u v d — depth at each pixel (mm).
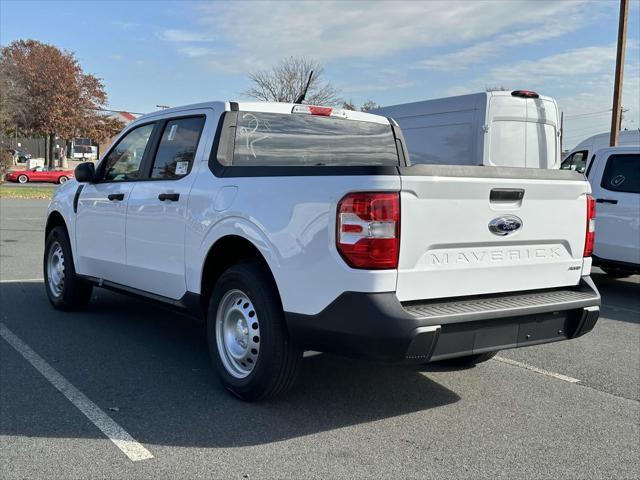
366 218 3562
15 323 6426
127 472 3355
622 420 4301
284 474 3373
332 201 3691
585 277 4539
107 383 4711
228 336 4492
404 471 3449
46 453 3557
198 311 4832
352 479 3340
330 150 5527
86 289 6805
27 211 21188
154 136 5559
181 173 5062
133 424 3973
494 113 10523
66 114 52094
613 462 3643
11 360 5211
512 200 4059
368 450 3697
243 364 4387
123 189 5684
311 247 3785
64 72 51250
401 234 3598
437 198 3719
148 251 5312
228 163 4793
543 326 4160
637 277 11000
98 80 53969
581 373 5359
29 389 4543
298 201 3896
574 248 4441
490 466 3543
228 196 4434
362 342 3582
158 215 5137
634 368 5551
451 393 4738
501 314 3865
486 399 4637
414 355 3602
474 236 3889
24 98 49781
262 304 4094
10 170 47469
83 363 5180
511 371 5363
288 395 4547
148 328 6340
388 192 3566
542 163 11109
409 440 3857
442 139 11188
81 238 6402
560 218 4320
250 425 4000
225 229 4395
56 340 5836
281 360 4078
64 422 3979
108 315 6852
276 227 4008
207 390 4609
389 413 4277
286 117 5254
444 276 3811
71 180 6980
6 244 12688
